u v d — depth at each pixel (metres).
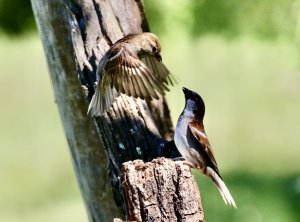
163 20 21.11
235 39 21.02
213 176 7.90
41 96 22.17
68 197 17.92
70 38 8.77
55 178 18.78
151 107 8.49
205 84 23.44
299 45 19.03
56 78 8.92
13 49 24.36
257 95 22.69
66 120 8.98
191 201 6.94
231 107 22.12
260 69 23.28
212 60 23.41
